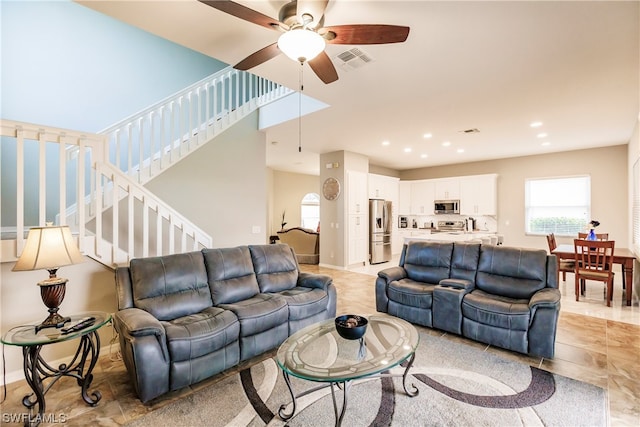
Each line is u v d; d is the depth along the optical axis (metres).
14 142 3.83
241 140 5.04
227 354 2.42
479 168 8.21
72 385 2.28
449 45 2.54
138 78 5.08
